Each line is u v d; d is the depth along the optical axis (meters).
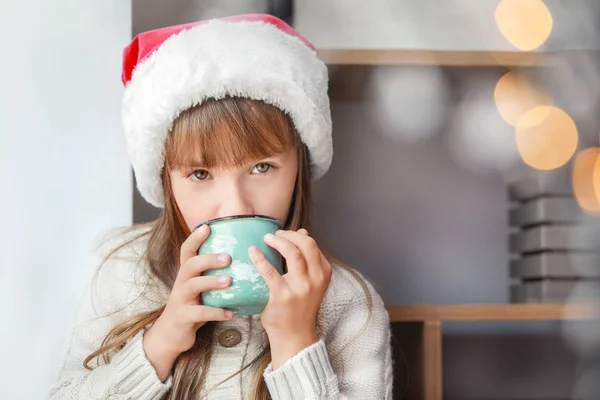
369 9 1.61
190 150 0.92
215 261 0.83
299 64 0.98
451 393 1.62
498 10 1.58
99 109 1.26
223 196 0.92
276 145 0.93
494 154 1.64
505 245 1.64
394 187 1.63
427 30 1.63
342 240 1.61
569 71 1.42
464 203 1.64
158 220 1.10
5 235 1.23
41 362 1.23
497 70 1.41
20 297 1.23
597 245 1.40
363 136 1.63
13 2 1.24
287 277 0.87
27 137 1.24
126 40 1.27
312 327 0.91
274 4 1.54
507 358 1.63
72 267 1.24
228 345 1.02
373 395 0.99
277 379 0.90
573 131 1.53
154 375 0.92
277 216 0.95
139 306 1.06
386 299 1.61
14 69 1.24
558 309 1.29
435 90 1.58
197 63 0.92
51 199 1.24
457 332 1.63
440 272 1.62
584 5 1.65
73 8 1.26
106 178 1.25
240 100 0.93
